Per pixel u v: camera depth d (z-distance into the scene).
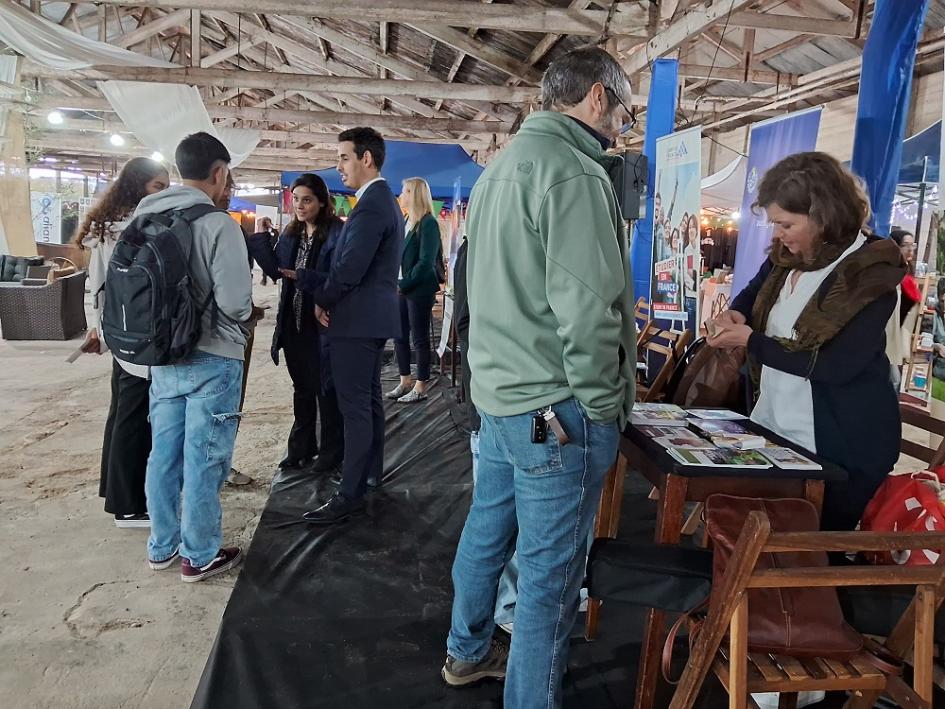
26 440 3.64
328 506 2.71
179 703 1.70
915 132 6.87
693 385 2.25
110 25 10.46
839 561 1.56
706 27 4.29
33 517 2.70
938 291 2.07
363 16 5.25
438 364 5.97
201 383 2.13
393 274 2.63
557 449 1.35
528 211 1.29
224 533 2.61
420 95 7.57
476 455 2.07
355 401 2.65
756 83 8.01
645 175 2.12
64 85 12.29
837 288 1.53
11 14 5.85
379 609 2.13
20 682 1.75
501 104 9.66
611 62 1.42
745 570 1.17
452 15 5.21
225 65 12.52
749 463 1.51
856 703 1.51
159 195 2.08
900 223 5.93
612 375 1.30
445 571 2.38
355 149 2.50
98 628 1.99
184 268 1.99
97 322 2.54
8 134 7.76
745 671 1.25
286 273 2.62
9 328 6.40
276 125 15.17
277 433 3.89
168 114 8.09
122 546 2.49
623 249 1.36
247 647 1.91
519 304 1.33
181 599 2.16
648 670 1.60
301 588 2.23
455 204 5.89
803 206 1.54
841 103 7.80
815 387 1.65
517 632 1.45
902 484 1.61
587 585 1.48
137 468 2.56
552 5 5.80
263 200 15.98
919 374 4.63
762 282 1.89
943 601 1.43
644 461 1.68
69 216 17.58
